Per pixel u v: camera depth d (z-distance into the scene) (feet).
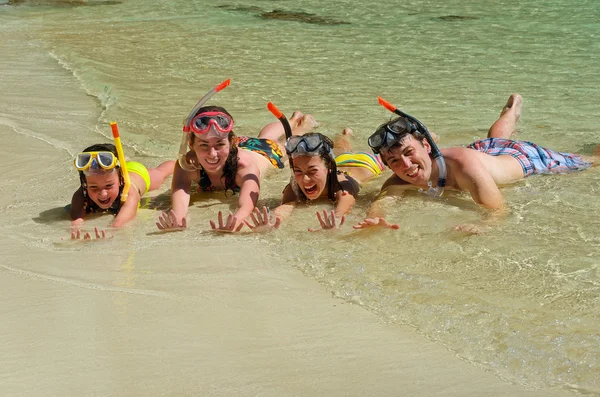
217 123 17.75
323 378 10.02
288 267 13.98
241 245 15.24
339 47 38.63
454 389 9.75
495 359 10.51
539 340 10.94
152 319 11.80
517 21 44.32
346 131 23.24
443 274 13.41
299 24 45.80
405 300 12.39
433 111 26.09
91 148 17.26
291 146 17.43
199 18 49.01
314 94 29.07
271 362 10.46
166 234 16.07
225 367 10.32
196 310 12.14
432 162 17.97
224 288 13.04
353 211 17.44
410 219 16.37
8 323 11.68
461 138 22.84
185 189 18.35
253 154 20.15
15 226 16.56
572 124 23.77
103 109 26.94
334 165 17.81
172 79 32.04
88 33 43.93
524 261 13.89
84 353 10.71
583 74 31.09
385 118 25.38
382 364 10.40
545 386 9.84
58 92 29.63
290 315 11.95
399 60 35.17
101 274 13.71
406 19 46.42
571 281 12.98
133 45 39.96
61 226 16.58
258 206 18.13
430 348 10.85
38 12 52.37
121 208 17.24
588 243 14.73
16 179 19.71
